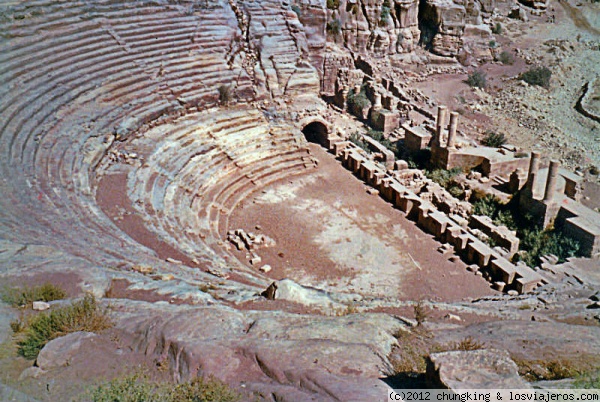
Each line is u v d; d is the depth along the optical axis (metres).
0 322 13.86
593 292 25.41
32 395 11.29
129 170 31.12
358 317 16.36
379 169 38.25
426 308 20.80
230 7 45.38
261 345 12.88
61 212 23.92
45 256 17.98
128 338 13.52
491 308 22.19
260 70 44.34
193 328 13.78
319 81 47.97
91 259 19.70
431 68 54.75
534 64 56.25
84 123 32.06
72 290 16.03
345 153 40.59
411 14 54.84
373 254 30.42
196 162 35.00
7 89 30.44
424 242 32.00
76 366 12.23
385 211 35.12
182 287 17.75
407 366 12.77
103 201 27.64
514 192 36.22
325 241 31.39
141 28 40.28
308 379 11.52
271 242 30.80
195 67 41.34
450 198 36.22
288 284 19.66
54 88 32.69
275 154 39.22
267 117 41.78
